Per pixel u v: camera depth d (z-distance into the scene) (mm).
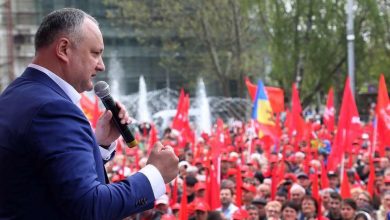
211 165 16016
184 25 52469
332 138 23125
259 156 20047
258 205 12578
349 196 13539
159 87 63094
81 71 3311
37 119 3080
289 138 23625
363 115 55000
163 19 53781
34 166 3078
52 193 3035
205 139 26359
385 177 13664
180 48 58562
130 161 19297
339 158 16281
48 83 3279
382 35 42469
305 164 17250
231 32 51281
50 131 3057
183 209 11062
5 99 3232
